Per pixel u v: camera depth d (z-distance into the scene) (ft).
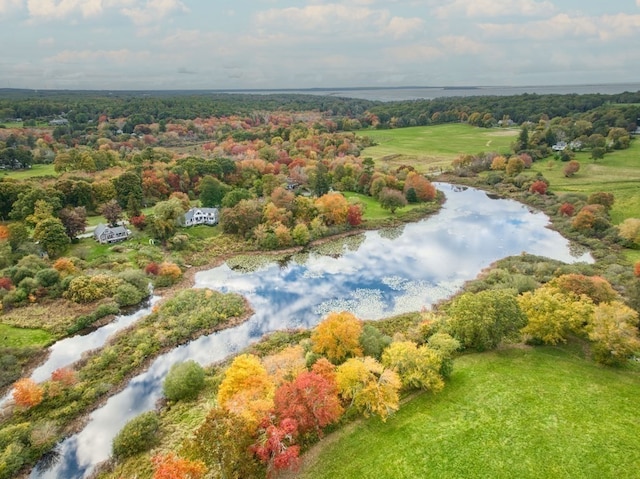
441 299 226.99
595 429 119.44
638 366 147.95
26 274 226.17
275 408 113.70
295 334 196.03
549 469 107.96
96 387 157.89
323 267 274.16
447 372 141.49
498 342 160.76
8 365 168.76
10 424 141.08
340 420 127.03
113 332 198.39
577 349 159.63
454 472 108.68
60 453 131.54
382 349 155.63
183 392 151.23
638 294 173.58
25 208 294.25
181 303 217.36
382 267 272.10
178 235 294.66
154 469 120.06
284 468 109.09
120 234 295.28
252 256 292.81
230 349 186.70
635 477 104.12
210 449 96.68
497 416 126.21
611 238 289.53
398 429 123.44
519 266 251.80
